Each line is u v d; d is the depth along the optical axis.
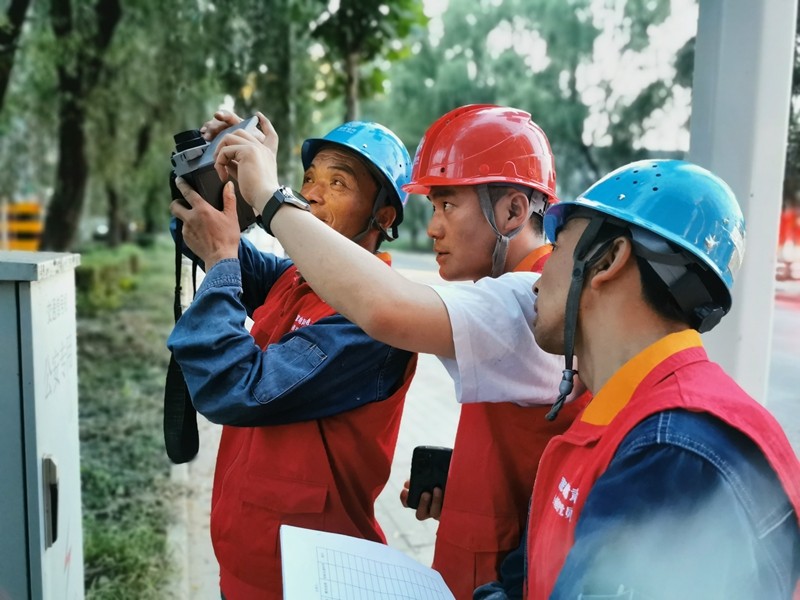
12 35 6.08
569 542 0.86
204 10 5.28
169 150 8.65
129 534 3.54
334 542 1.13
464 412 1.37
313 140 1.61
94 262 11.42
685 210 0.87
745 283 1.65
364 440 1.45
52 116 8.36
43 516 1.44
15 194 10.53
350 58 4.94
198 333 1.32
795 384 1.89
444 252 1.33
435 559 1.39
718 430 0.76
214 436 5.03
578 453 0.90
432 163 1.32
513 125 1.30
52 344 1.54
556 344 0.99
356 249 1.05
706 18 1.67
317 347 1.34
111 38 7.27
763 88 1.60
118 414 5.83
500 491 1.30
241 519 1.47
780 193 1.64
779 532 0.76
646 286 0.87
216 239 1.36
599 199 0.92
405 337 1.03
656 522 0.73
